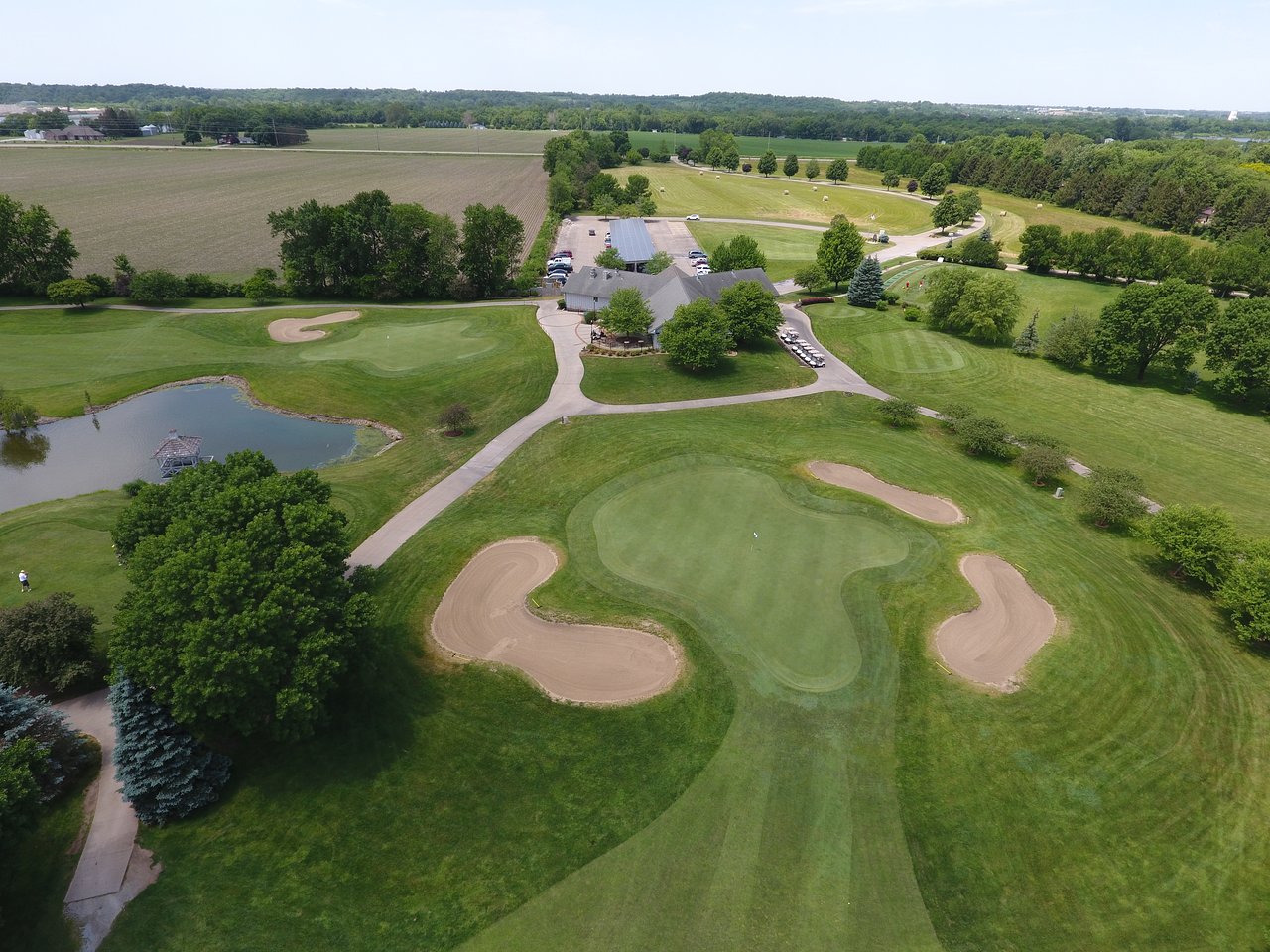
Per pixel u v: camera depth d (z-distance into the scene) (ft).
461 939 78.84
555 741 103.76
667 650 121.49
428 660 118.93
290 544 101.76
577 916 81.20
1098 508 157.38
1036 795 96.48
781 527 157.48
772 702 110.93
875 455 192.34
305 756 100.37
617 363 254.27
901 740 104.68
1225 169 570.87
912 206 608.60
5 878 80.43
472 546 149.38
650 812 93.25
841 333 296.30
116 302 304.71
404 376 241.76
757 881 85.20
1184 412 226.17
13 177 620.49
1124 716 109.81
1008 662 120.57
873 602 133.69
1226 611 134.82
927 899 83.61
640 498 168.14
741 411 221.25
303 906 81.61
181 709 86.48
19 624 102.73
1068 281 372.38
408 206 331.16
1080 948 79.05
